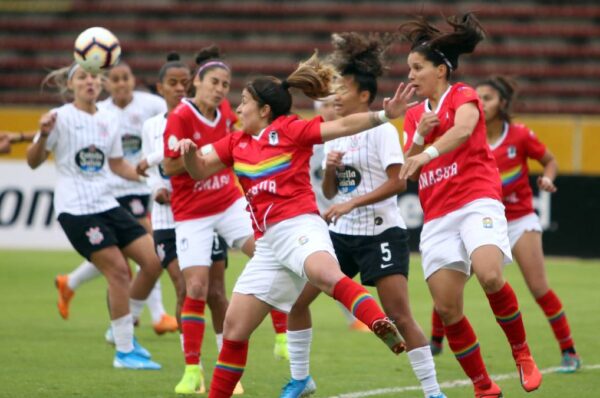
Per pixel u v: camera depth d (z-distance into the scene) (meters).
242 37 82.94
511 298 21.48
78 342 31.95
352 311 18.66
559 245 56.06
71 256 55.75
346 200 23.89
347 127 19.61
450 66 22.02
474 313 38.22
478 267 20.94
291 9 83.94
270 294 20.08
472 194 21.52
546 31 80.75
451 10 82.06
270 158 20.00
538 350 30.77
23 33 84.56
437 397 21.91
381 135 23.11
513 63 79.56
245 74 78.81
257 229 20.31
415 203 56.50
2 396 23.81
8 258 54.56
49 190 59.25
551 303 27.59
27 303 40.44
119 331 27.80
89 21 84.62
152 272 28.81
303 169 20.11
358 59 23.33
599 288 45.00
